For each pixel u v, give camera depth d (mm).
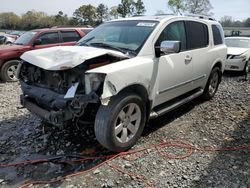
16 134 4449
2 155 3791
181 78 4789
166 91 4469
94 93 3236
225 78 9758
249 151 3898
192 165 3521
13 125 4820
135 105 3789
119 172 3357
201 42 5480
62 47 4070
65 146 4023
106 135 3479
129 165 3492
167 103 4801
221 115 5449
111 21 5059
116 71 3367
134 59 3814
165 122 5012
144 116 4020
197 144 4121
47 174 3342
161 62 4180
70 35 9859
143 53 3965
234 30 44125
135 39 4203
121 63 3607
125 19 4902
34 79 3951
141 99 3861
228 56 10211
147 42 4066
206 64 5648
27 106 4027
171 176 3281
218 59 6121
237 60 10047
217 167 3475
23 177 3283
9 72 8898
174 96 4824
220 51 6176
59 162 3594
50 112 3486
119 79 3395
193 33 5199
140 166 3488
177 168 3453
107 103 3277
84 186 3088
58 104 3352
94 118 3754
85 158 3662
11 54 8781
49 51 3902
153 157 3711
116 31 4578
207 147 4020
